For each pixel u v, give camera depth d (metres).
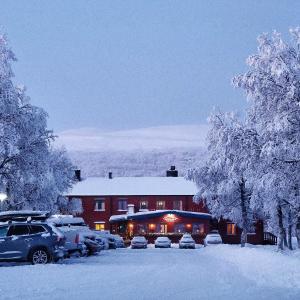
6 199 44.19
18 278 19.23
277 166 31.75
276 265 24.59
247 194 54.59
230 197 56.06
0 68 42.31
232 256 34.75
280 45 32.03
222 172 53.19
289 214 44.41
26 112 42.34
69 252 32.75
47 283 17.73
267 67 32.12
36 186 45.22
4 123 40.84
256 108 33.28
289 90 30.81
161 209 87.94
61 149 66.62
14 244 25.69
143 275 21.09
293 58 31.89
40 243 26.03
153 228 81.50
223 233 82.50
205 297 14.59
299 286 17.33
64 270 22.80
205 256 38.41
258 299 14.18
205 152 54.28
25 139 42.78
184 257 36.56
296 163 31.53
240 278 20.05
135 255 40.00
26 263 28.08
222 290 16.20
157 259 33.66
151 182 91.69
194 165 55.28
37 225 26.41
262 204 46.38
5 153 40.28
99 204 88.69
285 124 30.38
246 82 32.03
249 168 32.88
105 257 36.19
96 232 59.81
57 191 47.47
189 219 81.44
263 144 31.72
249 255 31.86
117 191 89.00
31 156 43.31
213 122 53.16
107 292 15.55
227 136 32.59
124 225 84.19
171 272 22.62
